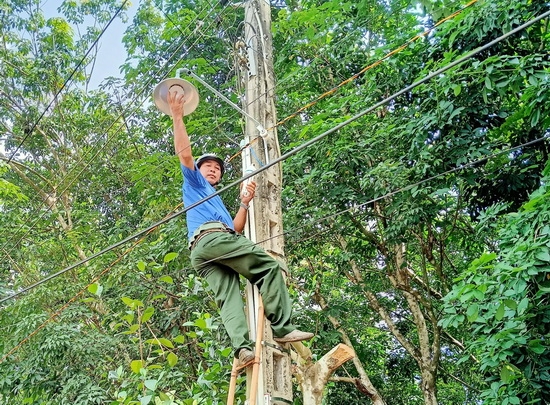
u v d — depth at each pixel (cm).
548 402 641
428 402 1110
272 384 430
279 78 1134
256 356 416
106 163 1390
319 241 1159
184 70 496
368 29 1108
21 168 1533
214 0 1074
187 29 1076
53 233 1362
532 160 919
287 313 433
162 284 1034
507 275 623
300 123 1156
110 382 959
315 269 1191
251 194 495
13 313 1092
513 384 667
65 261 1259
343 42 1080
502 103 928
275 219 507
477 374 1371
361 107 1021
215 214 466
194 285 786
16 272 1286
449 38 868
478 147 898
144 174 1020
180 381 802
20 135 1517
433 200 995
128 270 1016
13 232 1273
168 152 1378
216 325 689
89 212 1338
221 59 1158
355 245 1161
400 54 957
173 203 1031
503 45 859
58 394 1003
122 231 1220
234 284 452
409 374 1429
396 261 1139
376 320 1377
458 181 946
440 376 1415
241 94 596
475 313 630
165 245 978
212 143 1099
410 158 945
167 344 662
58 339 977
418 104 969
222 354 636
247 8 606
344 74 1105
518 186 909
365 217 1145
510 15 819
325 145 1006
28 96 1530
